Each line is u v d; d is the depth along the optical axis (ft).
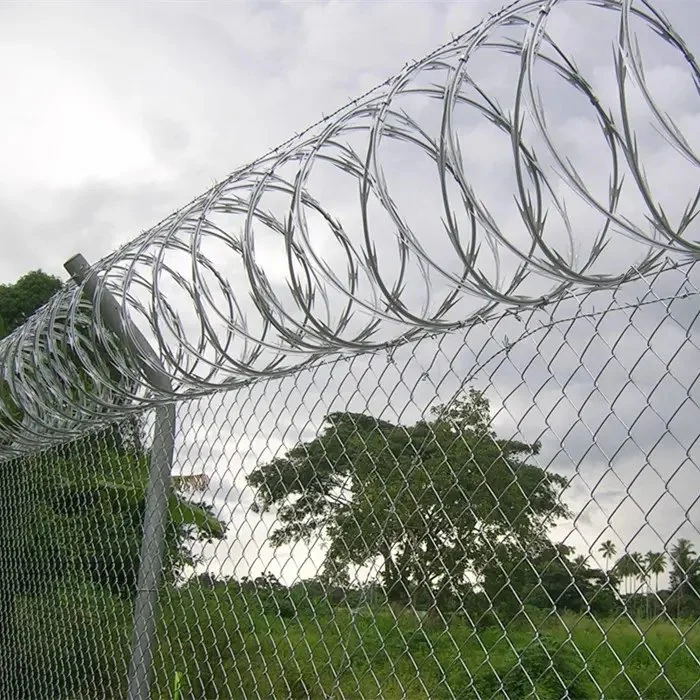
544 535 5.66
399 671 6.81
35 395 11.52
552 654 5.65
